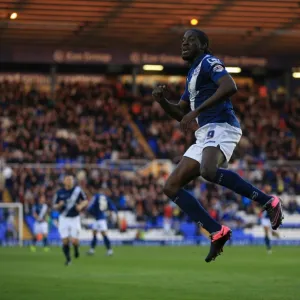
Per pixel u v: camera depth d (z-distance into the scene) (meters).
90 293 28.28
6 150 79.19
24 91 90.25
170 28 77.50
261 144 89.69
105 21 74.19
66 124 87.81
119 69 95.56
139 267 42.69
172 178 17.70
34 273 37.91
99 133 87.56
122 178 77.44
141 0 66.94
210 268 42.16
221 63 17.33
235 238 75.31
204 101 17.17
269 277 36.16
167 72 97.38
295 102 97.62
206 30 78.38
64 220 44.69
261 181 80.12
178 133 88.62
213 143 17.28
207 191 77.69
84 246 68.75
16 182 73.38
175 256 53.53
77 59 86.12
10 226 69.50
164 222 74.88
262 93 99.50
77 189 44.94
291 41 84.31
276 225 17.50
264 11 71.62
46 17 72.12
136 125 91.19
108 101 92.44
